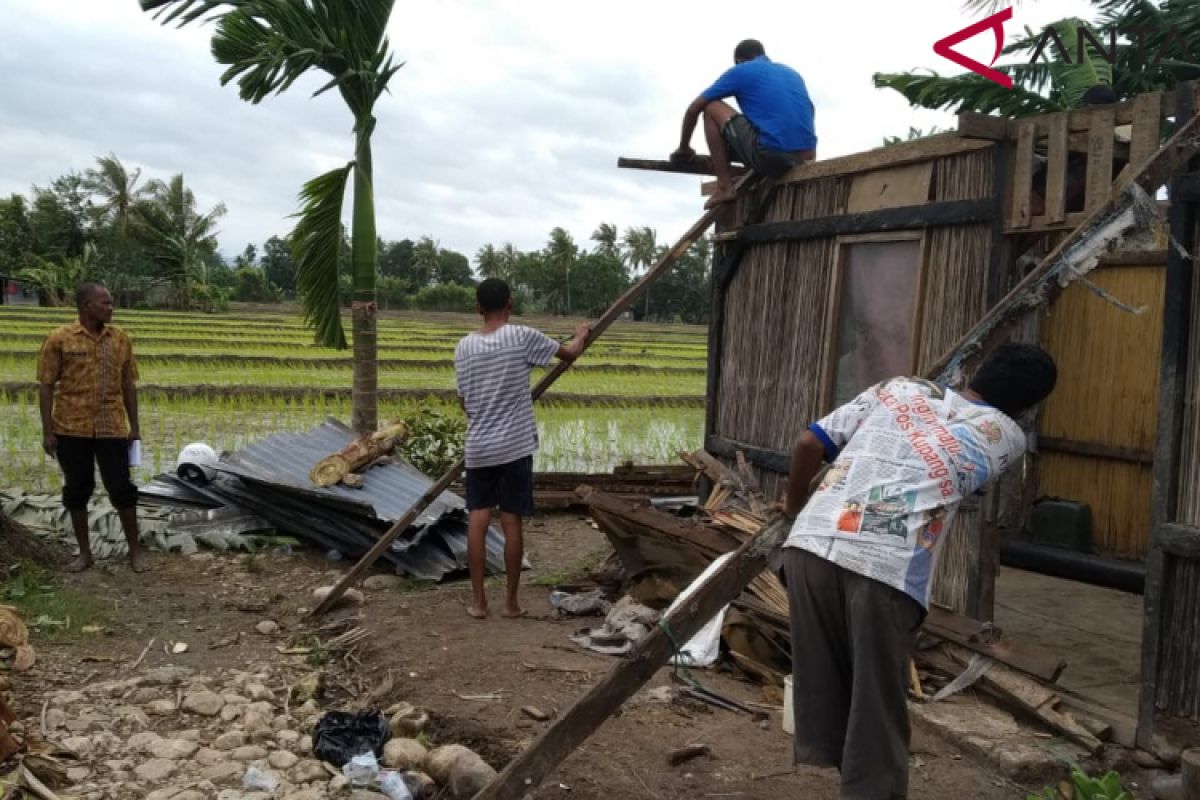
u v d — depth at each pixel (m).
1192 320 4.12
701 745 4.08
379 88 9.14
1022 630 6.16
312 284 9.56
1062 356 7.43
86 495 6.70
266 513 7.79
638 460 12.95
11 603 5.88
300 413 15.51
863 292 6.05
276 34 8.29
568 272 94.56
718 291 7.40
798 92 6.60
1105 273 7.10
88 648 5.31
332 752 4.02
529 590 6.66
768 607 5.09
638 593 6.02
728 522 5.68
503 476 5.89
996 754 4.05
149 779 3.76
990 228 5.09
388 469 8.04
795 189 6.61
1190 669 4.10
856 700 3.00
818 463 3.28
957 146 5.27
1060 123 4.69
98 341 6.57
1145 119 4.31
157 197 58.97
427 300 85.06
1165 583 4.19
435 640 5.45
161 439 12.66
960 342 3.61
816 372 6.36
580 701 3.11
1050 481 7.54
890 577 2.98
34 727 4.14
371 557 6.11
